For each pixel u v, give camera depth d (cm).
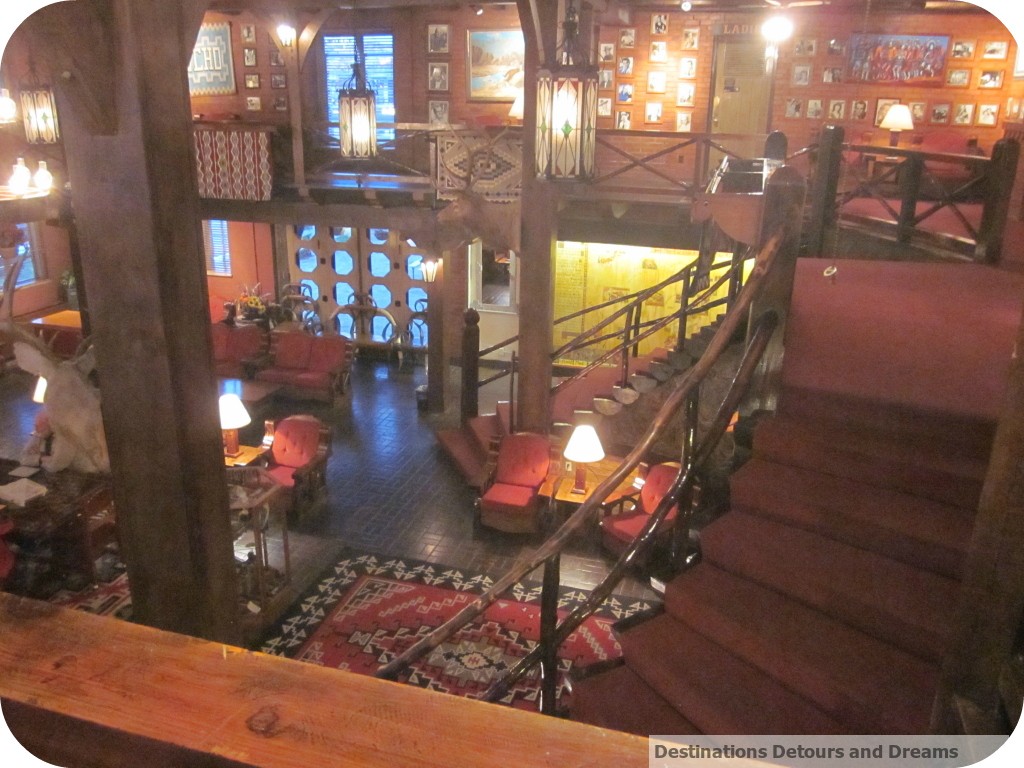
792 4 995
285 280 1525
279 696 106
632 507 888
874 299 551
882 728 297
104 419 405
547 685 372
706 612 356
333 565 821
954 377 432
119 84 351
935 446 391
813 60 1156
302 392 1264
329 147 1251
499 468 912
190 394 404
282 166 1140
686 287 898
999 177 637
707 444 398
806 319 509
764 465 418
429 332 1217
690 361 850
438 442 1120
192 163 388
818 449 409
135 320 385
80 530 743
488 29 1244
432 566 822
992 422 390
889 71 1131
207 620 433
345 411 1255
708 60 1185
